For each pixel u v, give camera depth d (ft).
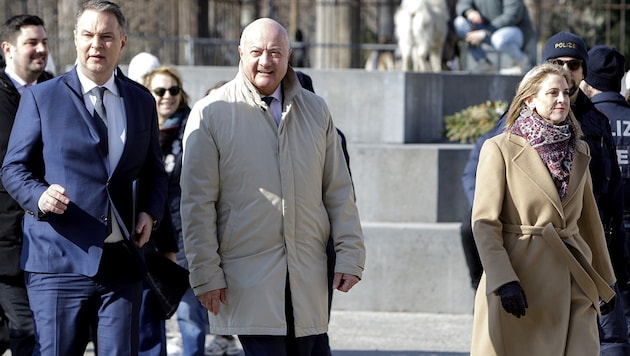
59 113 22.89
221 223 23.00
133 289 23.24
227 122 22.81
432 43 49.60
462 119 45.16
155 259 24.66
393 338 37.22
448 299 41.19
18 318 26.05
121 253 23.22
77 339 23.03
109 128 23.22
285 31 23.11
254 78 22.88
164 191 24.23
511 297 22.71
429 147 42.65
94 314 23.16
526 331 23.63
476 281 28.66
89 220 22.71
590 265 23.62
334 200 23.71
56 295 22.76
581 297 23.66
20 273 25.95
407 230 41.27
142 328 27.84
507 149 23.89
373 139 45.50
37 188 22.11
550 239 23.44
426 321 40.06
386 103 45.24
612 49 29.01
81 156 22.80
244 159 22.75
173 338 35.14
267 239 22.76
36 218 22.24
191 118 23.09
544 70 23.80
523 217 23.63
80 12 23.07
